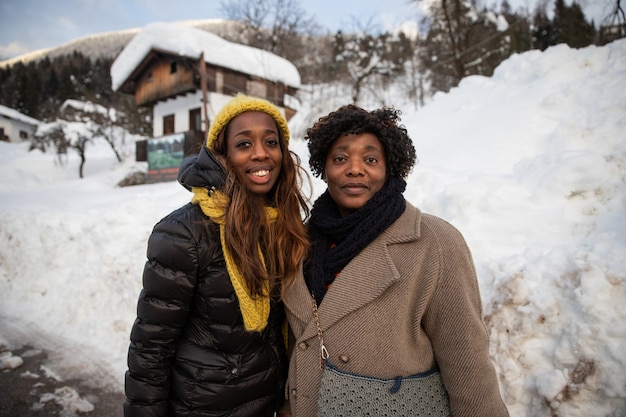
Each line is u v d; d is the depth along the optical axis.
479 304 1.20
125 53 17.52
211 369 1.36
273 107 1.48
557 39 19.17
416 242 1.20
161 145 15.75
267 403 1.47
